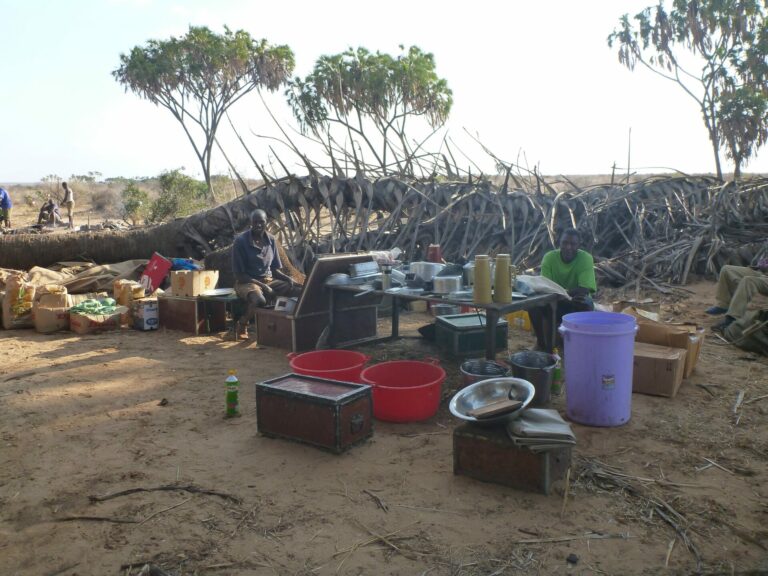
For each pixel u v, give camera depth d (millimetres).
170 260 9477
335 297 6418
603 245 11211
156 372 5793
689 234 10539
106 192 34469
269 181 11703
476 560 2715
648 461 3717
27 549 2834
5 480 3547
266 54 29250
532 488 3328
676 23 19531
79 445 4059
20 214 29188
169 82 28453
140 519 3098
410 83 23406
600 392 4203
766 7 19141
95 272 9648
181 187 22438
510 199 11625
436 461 3781
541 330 6164
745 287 6816
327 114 23625
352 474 3604
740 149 19688
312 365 5172
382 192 11727
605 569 2639
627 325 4141
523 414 3492
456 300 5004
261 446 4035
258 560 2734
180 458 3850
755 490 3342
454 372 5676
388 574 2625
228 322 8172
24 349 6746
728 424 4305
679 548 2797
